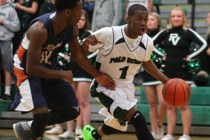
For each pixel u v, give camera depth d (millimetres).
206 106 13391
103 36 8047
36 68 7273
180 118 13477
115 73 8266
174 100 8219
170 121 11883
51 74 7289
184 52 11859
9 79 14625
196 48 12430
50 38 7445
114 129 8859
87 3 16000
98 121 14289
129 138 12539
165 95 8305
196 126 13477
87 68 8094
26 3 15250
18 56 7812
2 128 14703
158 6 17547
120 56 8133
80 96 12281
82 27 11969
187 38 11859
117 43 8047
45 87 8039
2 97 14758
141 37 8164
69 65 12281
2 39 14320
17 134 8227
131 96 8352
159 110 12406
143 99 14008
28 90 7699
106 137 12719
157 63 12148
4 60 14445
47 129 13992
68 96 8117
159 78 8523
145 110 13648
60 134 13047
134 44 8102
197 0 18328
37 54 7285
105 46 8117
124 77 8328
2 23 14281
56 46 7652
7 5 14430
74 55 8070
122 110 8016
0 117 14922
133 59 8195
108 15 14359
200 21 17766
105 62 8219
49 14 7516
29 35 7418
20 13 15062
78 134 12320
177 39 11867
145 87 12555
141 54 8203
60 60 12234
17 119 14805
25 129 8141
